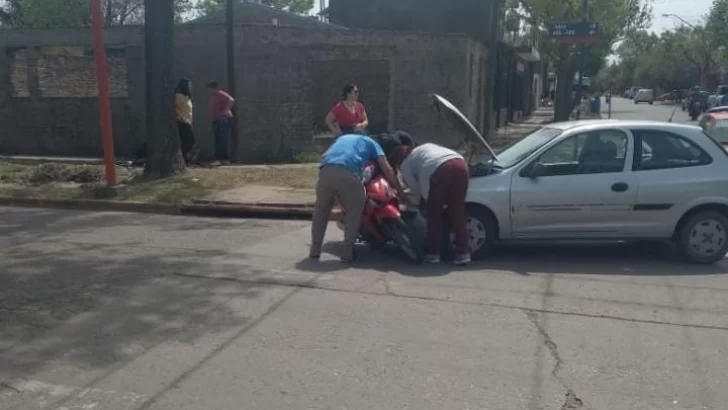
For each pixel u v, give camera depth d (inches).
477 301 283.9
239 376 212.5
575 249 383.2
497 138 1084.5
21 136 855.7
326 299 285.7
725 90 2063.2
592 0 1369.3
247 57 786.8
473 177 352.8
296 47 791.7
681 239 350.3
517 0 1405.0
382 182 351.3
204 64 804.6
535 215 346.9
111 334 246.8
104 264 340.5
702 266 348.8
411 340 241.1
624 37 1647.4
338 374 213.8
